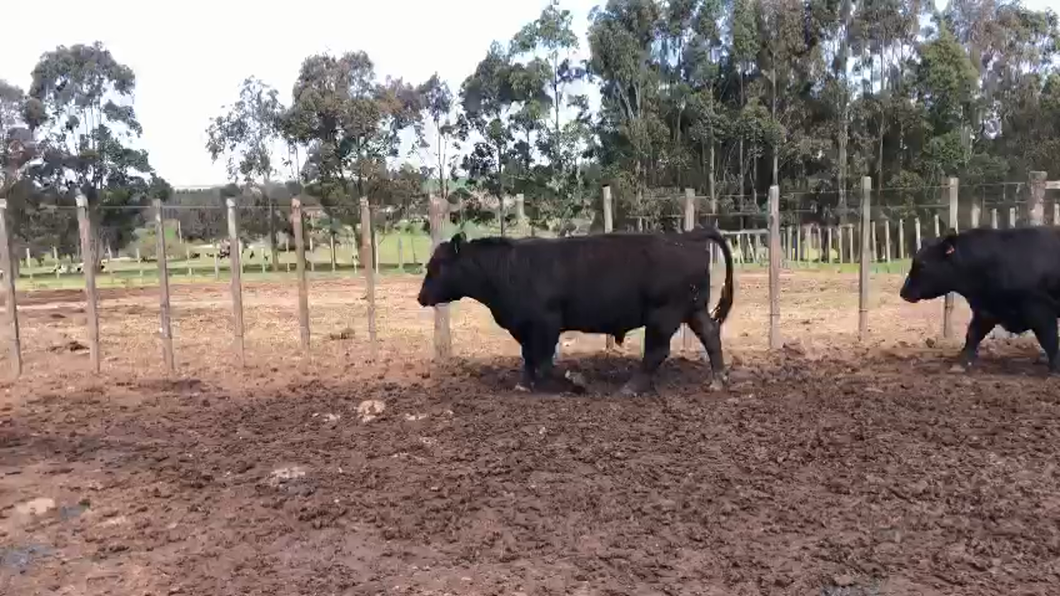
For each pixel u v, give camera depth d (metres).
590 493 6.49
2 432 8.77
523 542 5.64
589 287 9.78
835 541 5.49
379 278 33.75
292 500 6.57
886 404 8.86
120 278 35.31
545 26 40.19
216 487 6.96
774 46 41.31
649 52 42.59
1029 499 6.10
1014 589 4.77
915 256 10.92
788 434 7.89
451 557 5.44
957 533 5.57
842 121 41.31
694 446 7.63
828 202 41.19
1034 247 10.24
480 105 41.88
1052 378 10.10
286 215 41.84
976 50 45.06
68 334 16.20
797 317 16.67
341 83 42.50
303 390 10.59
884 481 6.55
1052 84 41.62
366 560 5.45
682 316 9.87
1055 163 38.09
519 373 11.24
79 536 6.01
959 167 38.50
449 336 12.52
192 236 44.84
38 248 41.06
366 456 7.65
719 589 4.89
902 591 4.78
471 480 6.87
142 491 6.91
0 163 41.59
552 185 40.56
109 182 43.47
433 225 12.35
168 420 9.23
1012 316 10.54
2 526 6.23
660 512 6.09
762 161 43.06
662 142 40.38
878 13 41.69
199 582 5.20
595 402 9.49
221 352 13.67
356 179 40.88
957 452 7.21
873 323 15.30
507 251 10.08
